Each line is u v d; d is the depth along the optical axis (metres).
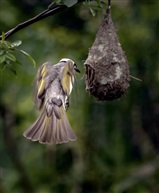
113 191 14.47
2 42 8.02
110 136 14.59
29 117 14.77
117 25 14.66
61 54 14.62
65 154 14.85
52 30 14.95
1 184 15.39
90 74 8.54
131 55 14.59
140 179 14.69
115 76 8.49
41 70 8.02
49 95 7.80
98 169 14.70
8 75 14.45
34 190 15.15
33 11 15.28
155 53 14.72
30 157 15.22
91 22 14.73
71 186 14.86
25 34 14.88
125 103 14.56
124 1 14.71
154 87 14.83
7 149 15.95
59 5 8.20
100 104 14.30
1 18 14.98
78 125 14.22
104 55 8.54
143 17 14.71
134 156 15.27
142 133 15.18
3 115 15.77
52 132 7.64
